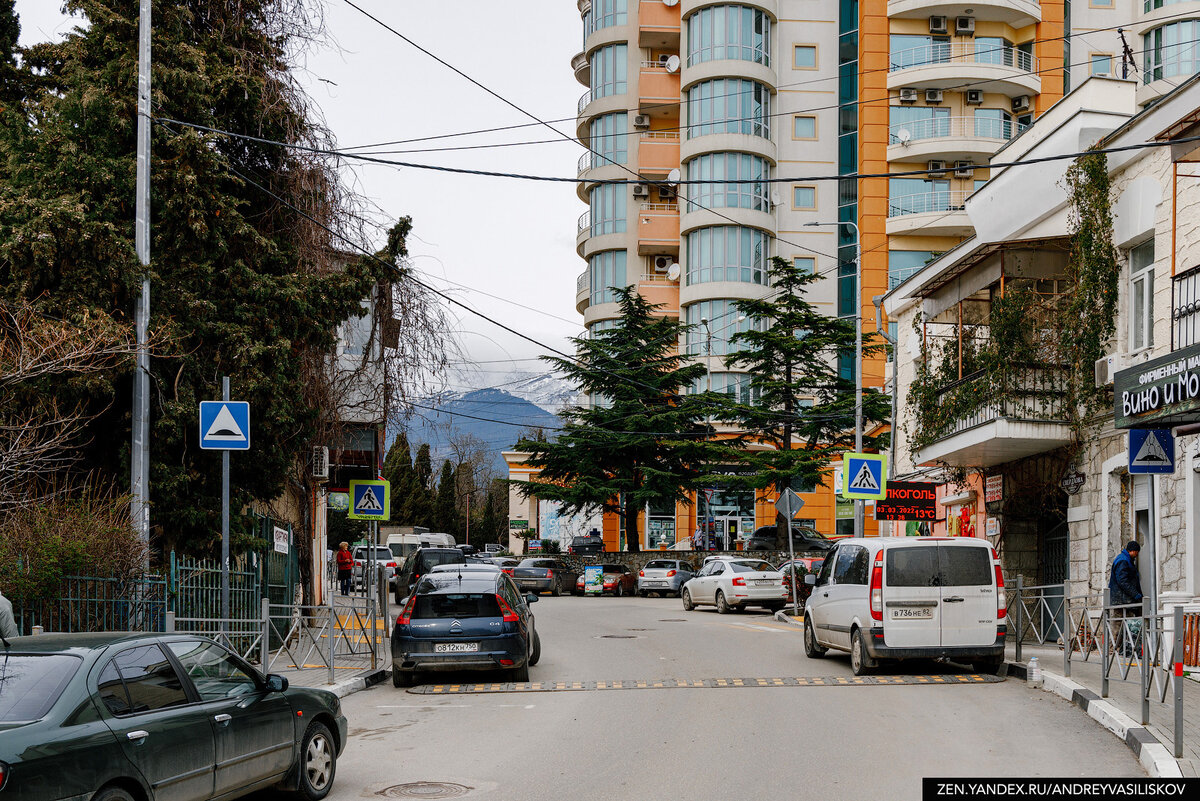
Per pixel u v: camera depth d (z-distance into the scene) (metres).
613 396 46.56
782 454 41.94
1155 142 13.98
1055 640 20.81
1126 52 30.66
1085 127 18.66
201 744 7.17
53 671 6.55
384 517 22.52
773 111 55.09
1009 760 9.44
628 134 57.06
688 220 54.44
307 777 8.45
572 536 71.94
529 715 12.45
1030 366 19.19
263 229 18.53
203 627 14.68
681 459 45.97
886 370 51.09
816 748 10.16
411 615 15.26
